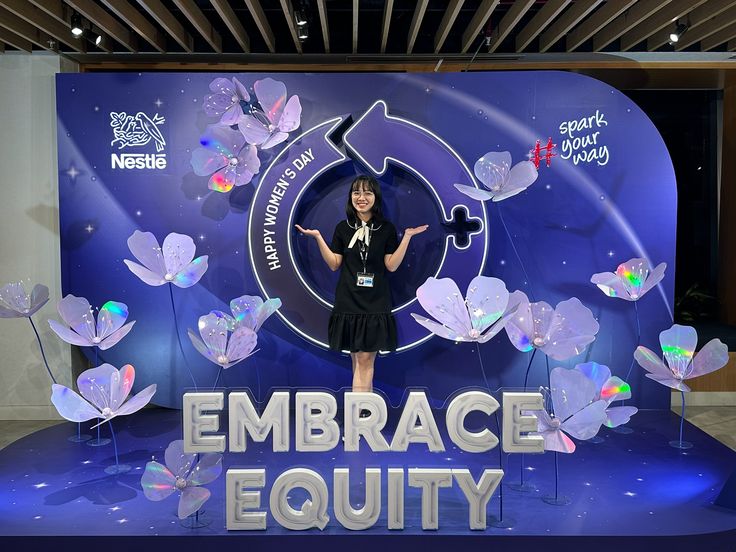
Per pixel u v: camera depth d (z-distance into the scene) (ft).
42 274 15.65
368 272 14.05
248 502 9.64
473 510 9.66
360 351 14.12
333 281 15.96
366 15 16.83
